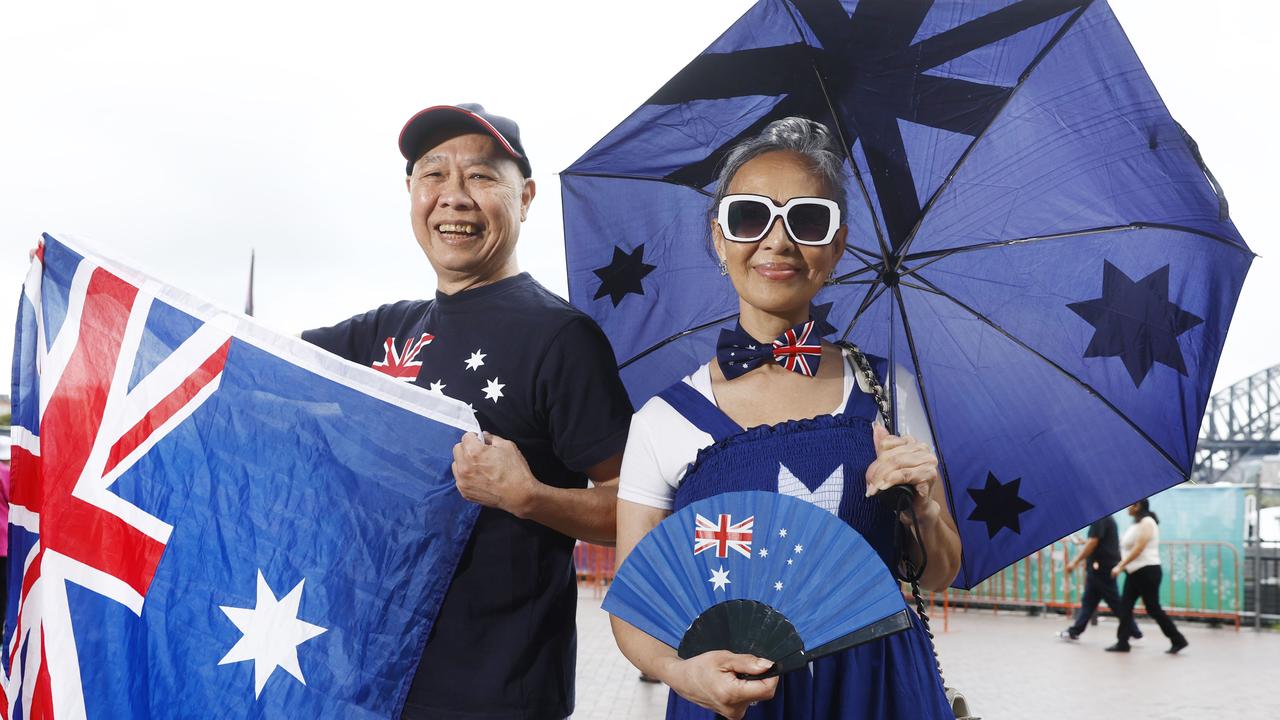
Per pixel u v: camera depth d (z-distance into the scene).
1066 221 2.91
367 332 3.44
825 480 2.24
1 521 5.35
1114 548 13.51
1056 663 11.46
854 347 2.49
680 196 3.18
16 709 3.05
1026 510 3.04
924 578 2.47
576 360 3.06
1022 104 2.83
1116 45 2.66
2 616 5.32
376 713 2.92
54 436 3.08
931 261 3.08
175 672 2.94
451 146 3.21
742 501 2.17
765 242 2.43
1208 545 16.38
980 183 2.96
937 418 3.12
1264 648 13.25
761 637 2.09
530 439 3.08
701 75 2.92
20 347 3.18
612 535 3.02
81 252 3.18
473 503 2.96
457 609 2.96
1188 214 2.74
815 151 2.52
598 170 3.18
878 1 2.75
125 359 3.11
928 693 2.24
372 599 2.96
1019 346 3.03
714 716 2.23
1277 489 16.25
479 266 3.20
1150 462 2.91
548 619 3.02
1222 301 2.74
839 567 2.08
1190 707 8.80
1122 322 2.89
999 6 2.71
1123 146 2.75
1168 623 12.69
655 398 2.47
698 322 3.23
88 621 2.97
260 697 2.92
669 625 2.17
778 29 2.82
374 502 2.99
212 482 3.03
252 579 2.98
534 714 2.95
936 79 2.85
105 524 3.03
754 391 2.40
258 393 3.07
